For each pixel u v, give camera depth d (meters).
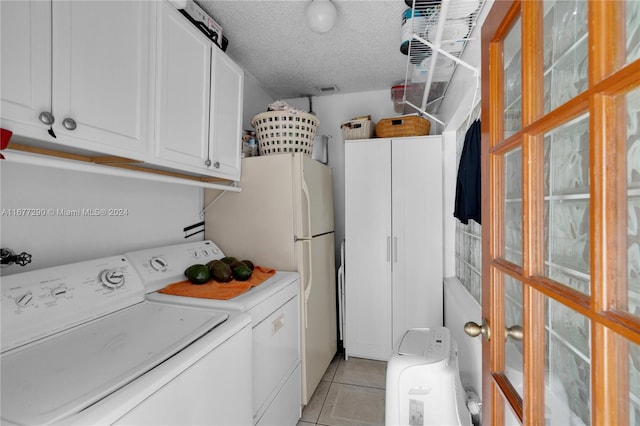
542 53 0.67
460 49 1.60
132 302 1.25
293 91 2.89
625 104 0.44
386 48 2.13
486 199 0.90
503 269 0.79
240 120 1.85
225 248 1.98
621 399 0.44
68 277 1.08
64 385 0.69
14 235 1.04
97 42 0.97
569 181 0.66
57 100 0.86
